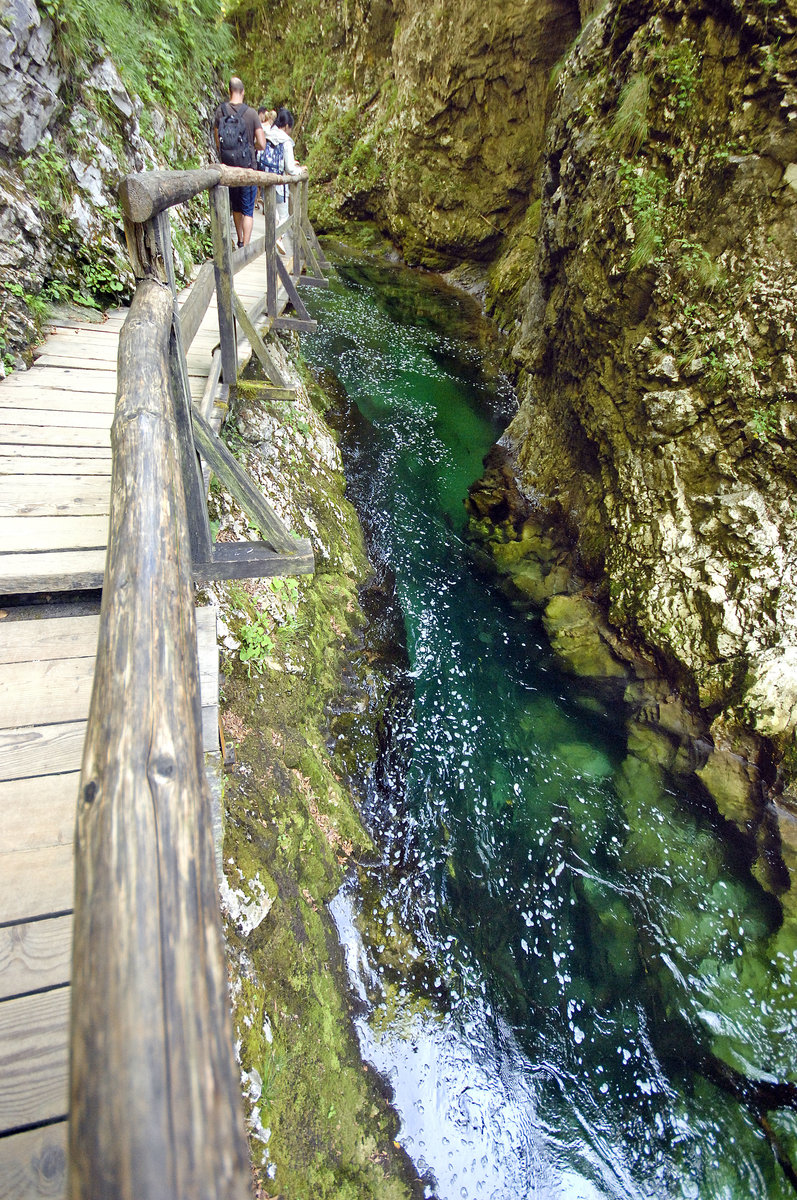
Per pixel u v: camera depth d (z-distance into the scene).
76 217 4.38
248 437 4.36
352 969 2.74
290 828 2.77
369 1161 2.25
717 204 3.93
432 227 11.77
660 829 3.44
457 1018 2.74
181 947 0.61
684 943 3.01
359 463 6.25
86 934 0.62
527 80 10.32
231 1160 0.50
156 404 1.48
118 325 4.35
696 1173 2.43
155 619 0.93
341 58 13.86
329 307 9.69
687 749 3.71
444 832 3.40
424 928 2.99
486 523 5.76
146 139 5.34
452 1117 2.51
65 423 3.07
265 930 2.36
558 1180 2.43
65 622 2.18
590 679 4.31
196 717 0.85
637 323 4.49
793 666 3.43
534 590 5.08
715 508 3.94
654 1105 2.58
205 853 0.70
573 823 3.50
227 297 3.55
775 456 3.71
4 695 1.90
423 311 10.12
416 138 11.55
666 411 4.19
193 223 6.26
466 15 10.17
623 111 4.45
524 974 2.92
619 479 4.60
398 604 4.84
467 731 3.95
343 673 3.89
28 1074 1.19
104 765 0.74
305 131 14.86
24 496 2.56
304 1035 2.29
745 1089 2.59
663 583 4.09
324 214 13.73
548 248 6.16
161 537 1.09
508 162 10.92
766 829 3.29
